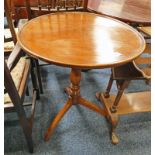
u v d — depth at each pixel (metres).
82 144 1.27
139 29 1.89
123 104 1.38
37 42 0.92
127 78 1.14
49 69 1.96
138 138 1.34
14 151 1.19
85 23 1.18
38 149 1.22
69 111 1.50
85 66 0.77
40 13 1.43
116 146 1.27
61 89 1.71
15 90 0.86
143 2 1.65
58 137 1.30
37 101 1.56
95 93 1.70
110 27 1.15
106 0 1.62
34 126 1.36
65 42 0.94
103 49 0.90
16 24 1.57
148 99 1.44
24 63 1.21
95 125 1.41
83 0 1.45
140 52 0.90
